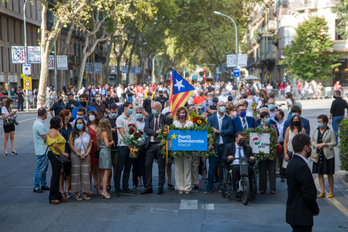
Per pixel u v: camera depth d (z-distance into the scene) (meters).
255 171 9.61
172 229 6.67
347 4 37.94
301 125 9.46
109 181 9.53
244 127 10.27
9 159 13.26
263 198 8.79
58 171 8.34
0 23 46.12
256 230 6.62
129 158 9.17
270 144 9.02
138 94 42.28
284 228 6.71
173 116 10.04
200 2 54.72
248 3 53.41
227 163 8.79
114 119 9.90
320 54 40.56
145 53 64.88
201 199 8.71
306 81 40.94
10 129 14.03
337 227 6.78
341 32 40.41
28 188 9.64
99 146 8.91
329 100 38.75
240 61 37.06
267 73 64.69
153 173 11.56
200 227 6.77
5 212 7.71
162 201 8.53
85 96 11.67
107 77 50.75
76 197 8.70
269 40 60.56
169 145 9.00
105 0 34.91
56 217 7.38
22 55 34.44
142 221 7.12
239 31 52.62
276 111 10.64
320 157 8.51
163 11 48.16
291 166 4.93
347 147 9.29
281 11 53.91
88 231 6.60
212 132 9.26
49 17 56.38
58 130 8.40
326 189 9.37
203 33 53.59
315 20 40.25
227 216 7.41
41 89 35.16
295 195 4.90
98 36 70.38
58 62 37.94
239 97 17.66
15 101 37.59
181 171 9.22
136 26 50.41
